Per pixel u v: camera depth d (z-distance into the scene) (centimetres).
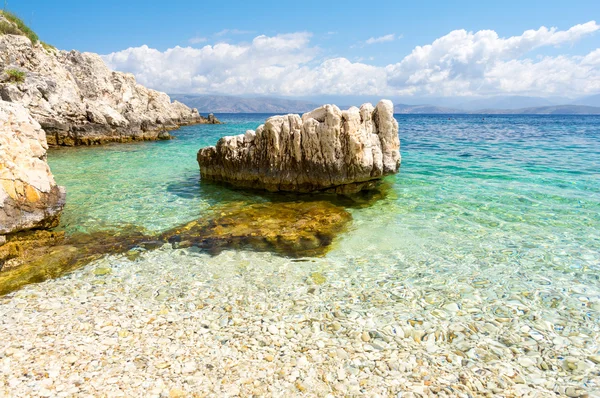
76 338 588
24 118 1038
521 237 1022
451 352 566
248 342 589
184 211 1293
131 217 1227
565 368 530
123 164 2388
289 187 1501
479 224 1132
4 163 934
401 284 779
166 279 803
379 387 495
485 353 563
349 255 927
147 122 4434
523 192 1465
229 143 1619
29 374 500
